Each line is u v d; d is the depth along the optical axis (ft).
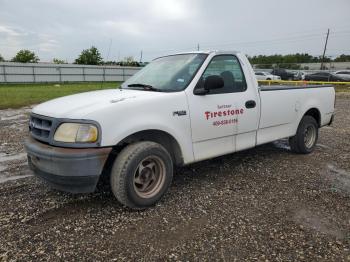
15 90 81.46
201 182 14.88
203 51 14.80
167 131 12.13
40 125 11.61
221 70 14.49
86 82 144.56
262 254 9.29
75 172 10.45
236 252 9.37
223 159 18.48
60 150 10.52
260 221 11.19
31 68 135.13
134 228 10.68
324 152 20.38
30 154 11.57
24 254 9.17
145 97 11.92
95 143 10.52
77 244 9.71
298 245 9.75
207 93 13.56
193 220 11.24
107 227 10.72
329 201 12.89
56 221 11.09
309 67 208.85
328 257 9.16
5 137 23.94
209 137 13.73
